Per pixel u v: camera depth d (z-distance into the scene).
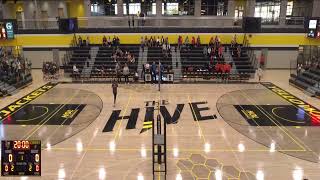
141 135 13.37
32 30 27.59
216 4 31.56
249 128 14.22
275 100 18.64
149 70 23.16
